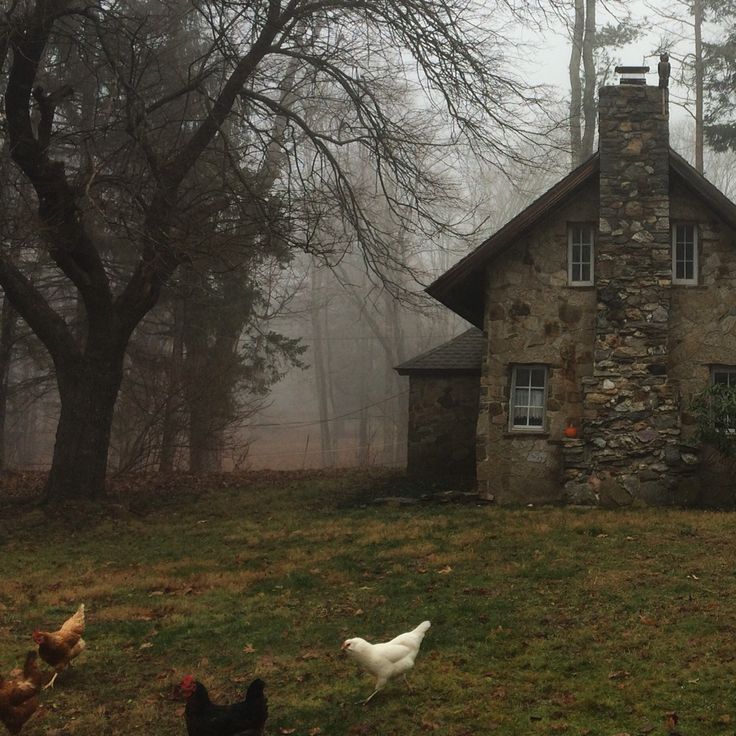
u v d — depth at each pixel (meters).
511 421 19.53
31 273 27.89
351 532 16.08
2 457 28.77
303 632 10.19
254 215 20.38
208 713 6.64
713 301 19.08
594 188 19.55
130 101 17.66
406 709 7.89
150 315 33.44
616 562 12.81
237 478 26.22
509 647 9.30
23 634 10.76
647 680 8.20
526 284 19.59
